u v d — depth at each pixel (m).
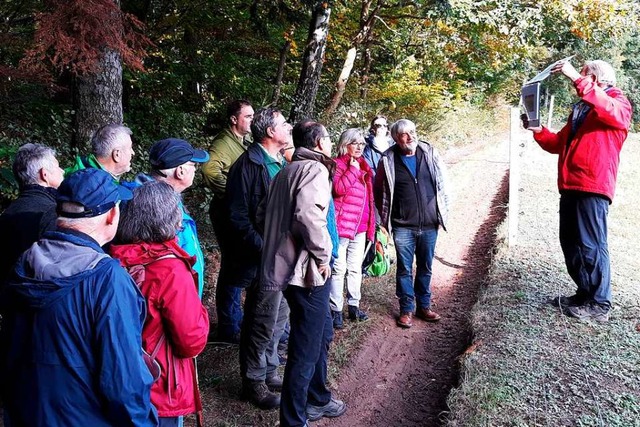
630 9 14.33
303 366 3.20
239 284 4.37
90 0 4.61
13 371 1.90
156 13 9.88
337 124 11.55
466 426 3.30
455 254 7.34
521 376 3.76
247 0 9.96
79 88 5.79
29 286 1.82
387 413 3.93
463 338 4.87
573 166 4.44
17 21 5.82
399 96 14.72
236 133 4.48
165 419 2.35
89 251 1.92
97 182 1.98
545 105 22.88
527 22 12.49
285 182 3.16
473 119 18.08
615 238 6.96
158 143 3.12
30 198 3.18
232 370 4.20
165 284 2.27
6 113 7.30
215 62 10.62
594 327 4.43
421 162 5.08
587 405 3.41
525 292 5.16
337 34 13.78
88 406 1.89
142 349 2.16
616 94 4.24
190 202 7.27
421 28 15.02
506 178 11.20
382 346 4.84
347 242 4.75
